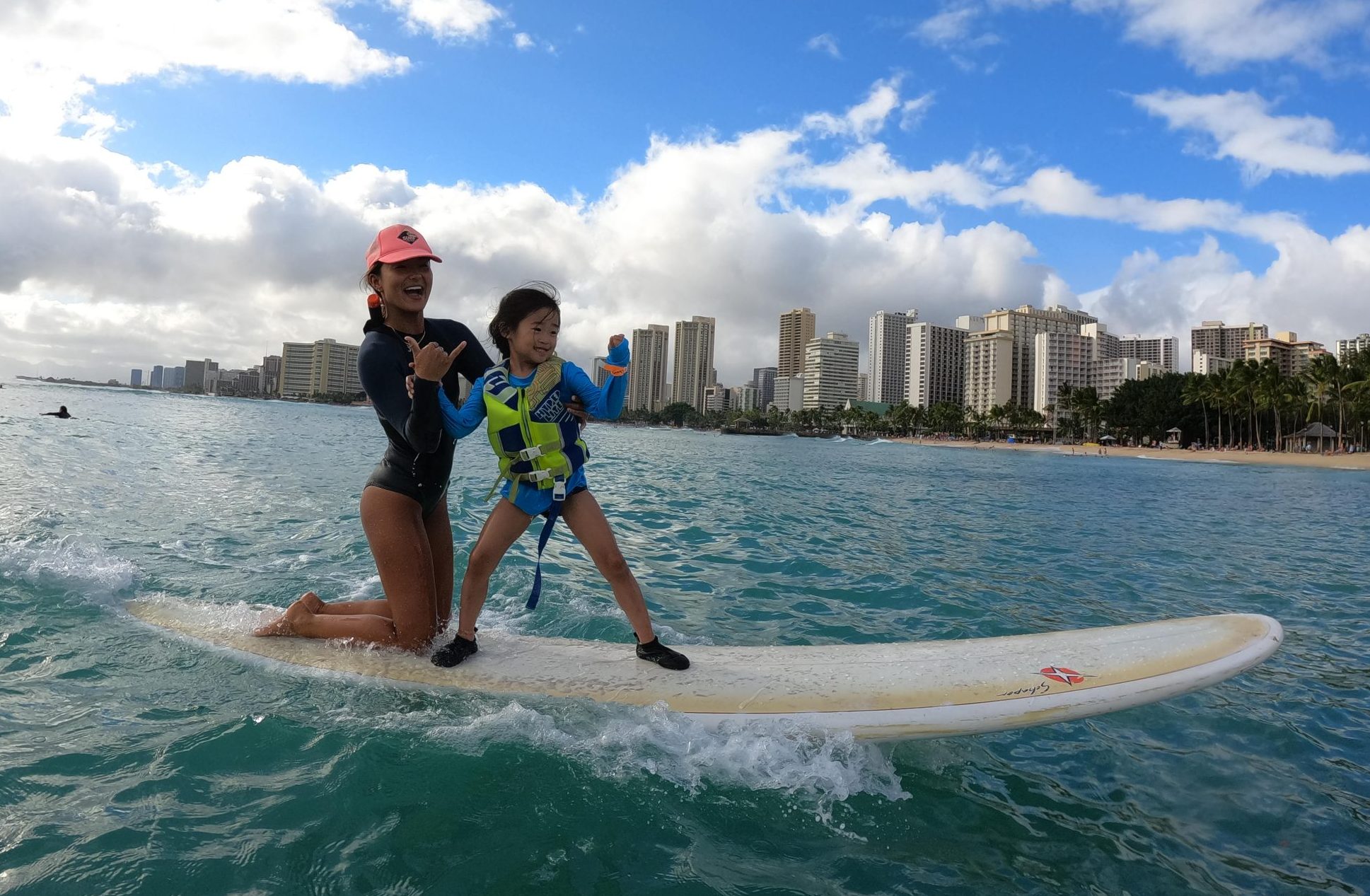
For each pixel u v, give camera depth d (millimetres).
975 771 3189
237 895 2041
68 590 4816
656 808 2635
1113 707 3121
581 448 3547
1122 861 2580
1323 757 3500
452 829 2432
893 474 31844
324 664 3668
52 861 2133
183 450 18125
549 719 3172
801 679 3408
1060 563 9102
